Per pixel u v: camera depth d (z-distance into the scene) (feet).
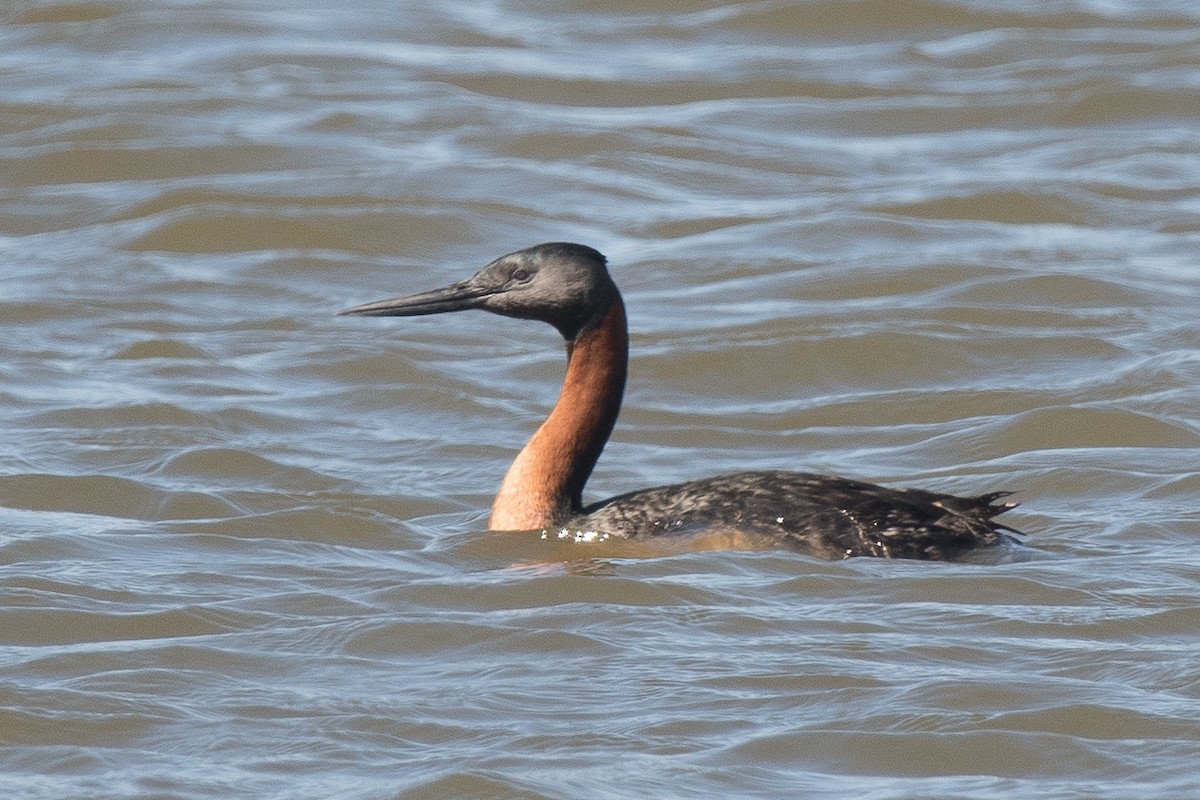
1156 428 54.34
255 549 43.75
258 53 97.25
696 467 53.21
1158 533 44.98
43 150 84.02
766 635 37.04
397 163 83.25
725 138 87.61
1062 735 32.53
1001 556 41.70
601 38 101.35
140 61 96.12
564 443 44.47
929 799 30.30
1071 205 78.59
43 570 41.29
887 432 56.39
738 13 103.65
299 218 76.33
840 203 79.36
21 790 30.53
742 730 32.68
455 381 60.39
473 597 39.45
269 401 58.34
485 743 32.14
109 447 53.31
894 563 40.88
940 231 76.07
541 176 82.48
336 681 34.99
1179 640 36.83
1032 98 92.27
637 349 63.21
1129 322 65.62
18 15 101.60
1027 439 54.29
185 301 69.56
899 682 34.47
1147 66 96.58
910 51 99.66
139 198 79.30
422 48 99.35
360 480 50.83
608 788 30.40
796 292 69.72
